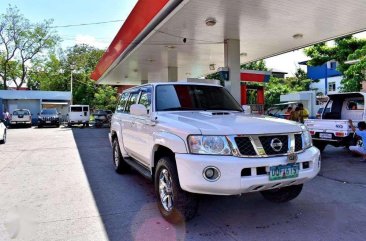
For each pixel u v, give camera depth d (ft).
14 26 139.44
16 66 146.20
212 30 37.32
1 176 24.47
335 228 13.35
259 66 123.34
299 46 46.42
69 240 12.60
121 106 24.48
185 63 59.21
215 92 19.16
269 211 15.44
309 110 76.23
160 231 13.26
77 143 48.08
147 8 32.71
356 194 18.35
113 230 13.50
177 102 17.42
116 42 50.67
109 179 22.82
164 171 14.43
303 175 13.12
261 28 36.81
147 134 16.69
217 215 14.93
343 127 30.71
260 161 12.23
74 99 159.43
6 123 94.27
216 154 12.23
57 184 21.58
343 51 65.62
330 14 32.14
